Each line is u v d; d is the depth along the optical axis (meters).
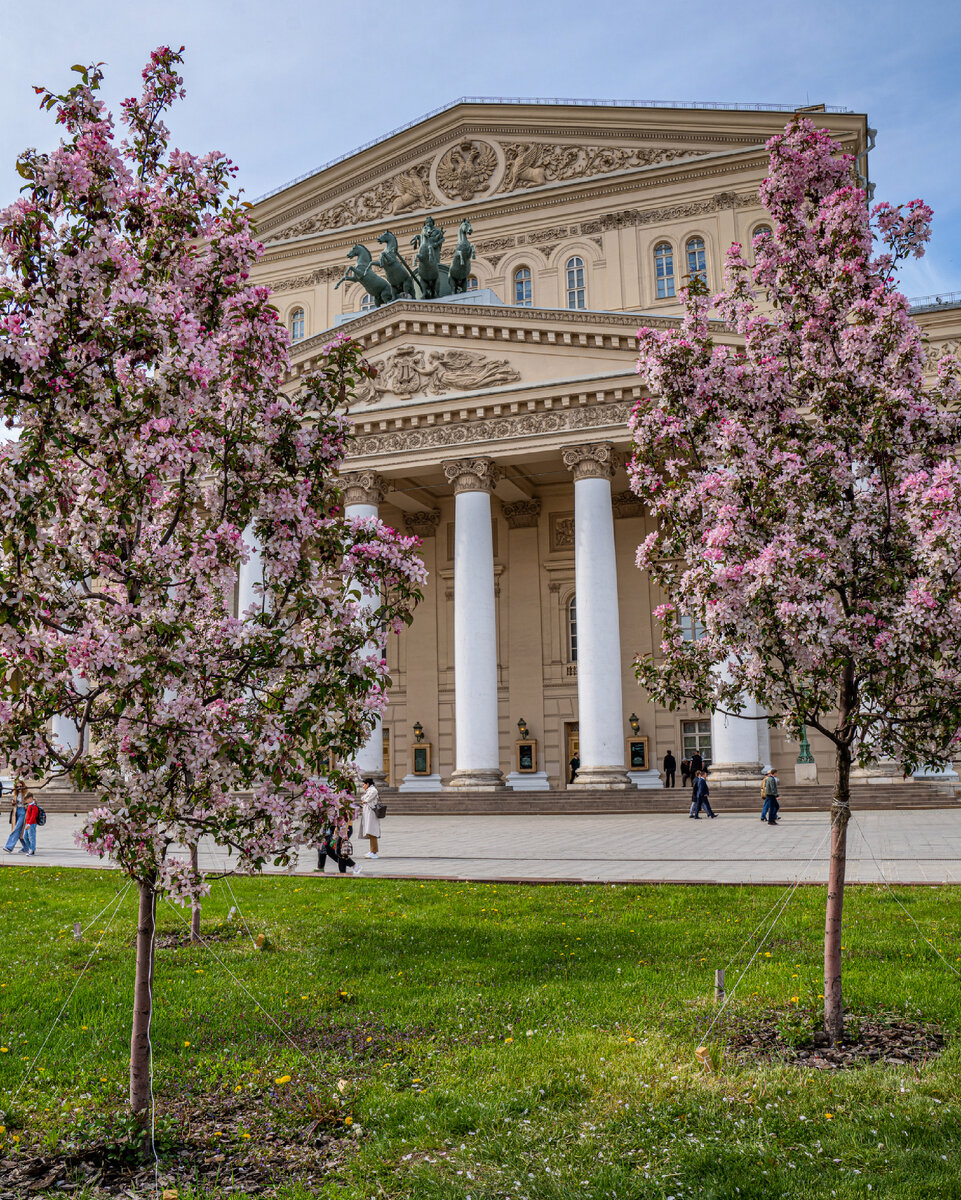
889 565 9.52
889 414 9.59
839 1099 7.80
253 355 8.02
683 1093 7.93
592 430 42.62
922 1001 10.32
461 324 44.88
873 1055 8.95
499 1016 10.39
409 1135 7.45
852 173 11.20
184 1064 9.20
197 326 7.30
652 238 53.62
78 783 7.11
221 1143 7.50
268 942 14.25
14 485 6.61
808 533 9.55
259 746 7.64
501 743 52.09
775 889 17.23
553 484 52.53
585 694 41.00
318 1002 11.11
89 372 7.06
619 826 32.91
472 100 57.44
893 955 12.48
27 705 7.15
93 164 7.31
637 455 11.30
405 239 58.28
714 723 40.91
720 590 9.64
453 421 44.62
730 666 10.20
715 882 18.16
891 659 9.13
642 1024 9.88
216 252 8.12
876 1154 6.79
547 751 51.41
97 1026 10.48
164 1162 7.18
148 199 8.11
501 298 55.53
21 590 6.65
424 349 45.75
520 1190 6.45
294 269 60.53
